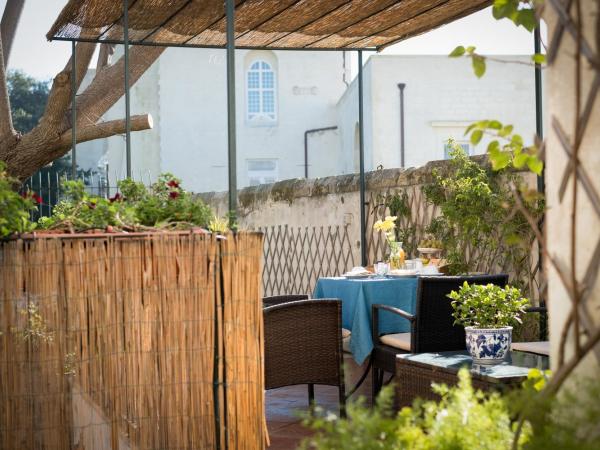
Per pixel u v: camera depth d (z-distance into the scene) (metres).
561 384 2.10
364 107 19.48
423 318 4.74
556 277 2.24
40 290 3.18
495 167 2.67
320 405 5.45
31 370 3.18
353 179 8.48
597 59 2.02
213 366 3.34
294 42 7.95
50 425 3.18
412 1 6.59
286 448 4.42
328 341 4.86
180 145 23.25
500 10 2.53
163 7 7.11
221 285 3.38
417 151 18.72
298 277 9.84
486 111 18.83
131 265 3.27
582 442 1.95
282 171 23.78
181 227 3.80
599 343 2.10
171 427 3.30
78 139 10.03
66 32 8.05
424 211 7.14
